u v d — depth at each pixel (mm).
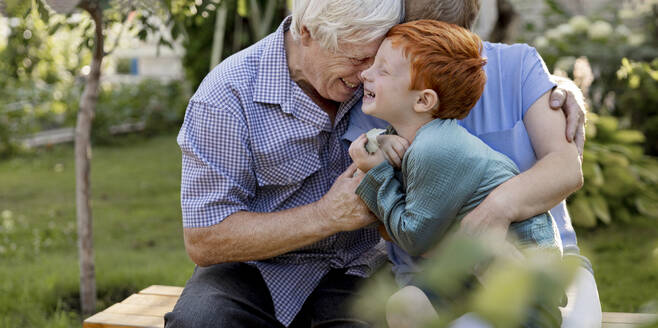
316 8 1706
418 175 1507
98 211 5852
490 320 508
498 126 1818
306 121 1884
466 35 1581
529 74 1836
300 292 1964
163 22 3082
